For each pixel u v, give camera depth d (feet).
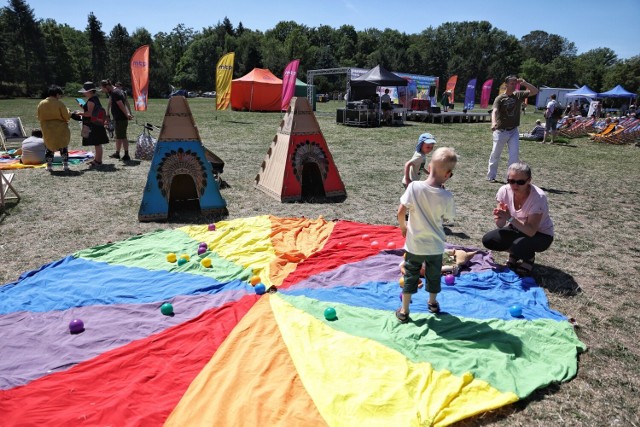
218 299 15.23
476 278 17.10
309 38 403.95
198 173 25.27
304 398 10.27
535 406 10.48
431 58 344.90
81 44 329.11
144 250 19.49
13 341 12.55
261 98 126.62
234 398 10.24
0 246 20.31
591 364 12.15
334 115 114.11
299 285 16.53
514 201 17.79
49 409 9.87
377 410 9.91
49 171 36.01
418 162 21.02
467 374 11.04
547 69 356.79
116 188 31.04
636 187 35.55
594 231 24.06
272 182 29.73
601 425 9.93
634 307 15.55
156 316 14.17
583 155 53.78
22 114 95.50
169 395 10.42
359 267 18.25
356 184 34.04
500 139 34.47
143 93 71.61
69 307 14.61
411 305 14.93
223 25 369.30
